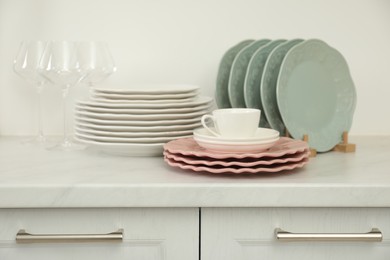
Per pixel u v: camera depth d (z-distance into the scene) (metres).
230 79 1.33
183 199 1.00
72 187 0.99
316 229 1.04
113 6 1.53
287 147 1.13
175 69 1.56
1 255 1.03
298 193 1.00
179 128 1.26
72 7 1.53
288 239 1.02
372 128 1.61
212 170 1.03
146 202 1.00
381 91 1.60
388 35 1.58
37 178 1.05
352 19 1.57
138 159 1.25
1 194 0.99
